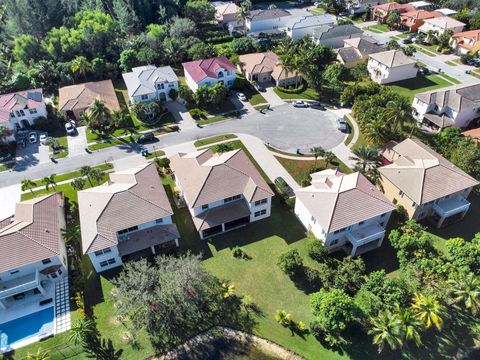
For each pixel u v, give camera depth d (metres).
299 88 93.50
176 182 64.06
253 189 55.53
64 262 50.91
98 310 46.84
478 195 62.94
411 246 49.84
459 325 45.12
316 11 147.75
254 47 111.00
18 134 79.25
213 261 52.38
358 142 74.94
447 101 78.19
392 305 43.75
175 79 89.44
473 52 104.75
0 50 110.94
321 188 55.84
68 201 62.44
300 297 47.91
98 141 77.44
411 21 125.25
